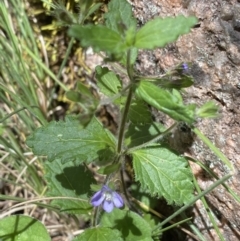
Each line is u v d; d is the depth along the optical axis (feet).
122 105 0.48
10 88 0.62
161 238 0.58
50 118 0.65
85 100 0.38
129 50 0.39
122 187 0.51
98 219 0.52
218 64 0.46
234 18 0.44
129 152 0.48
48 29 0.63
